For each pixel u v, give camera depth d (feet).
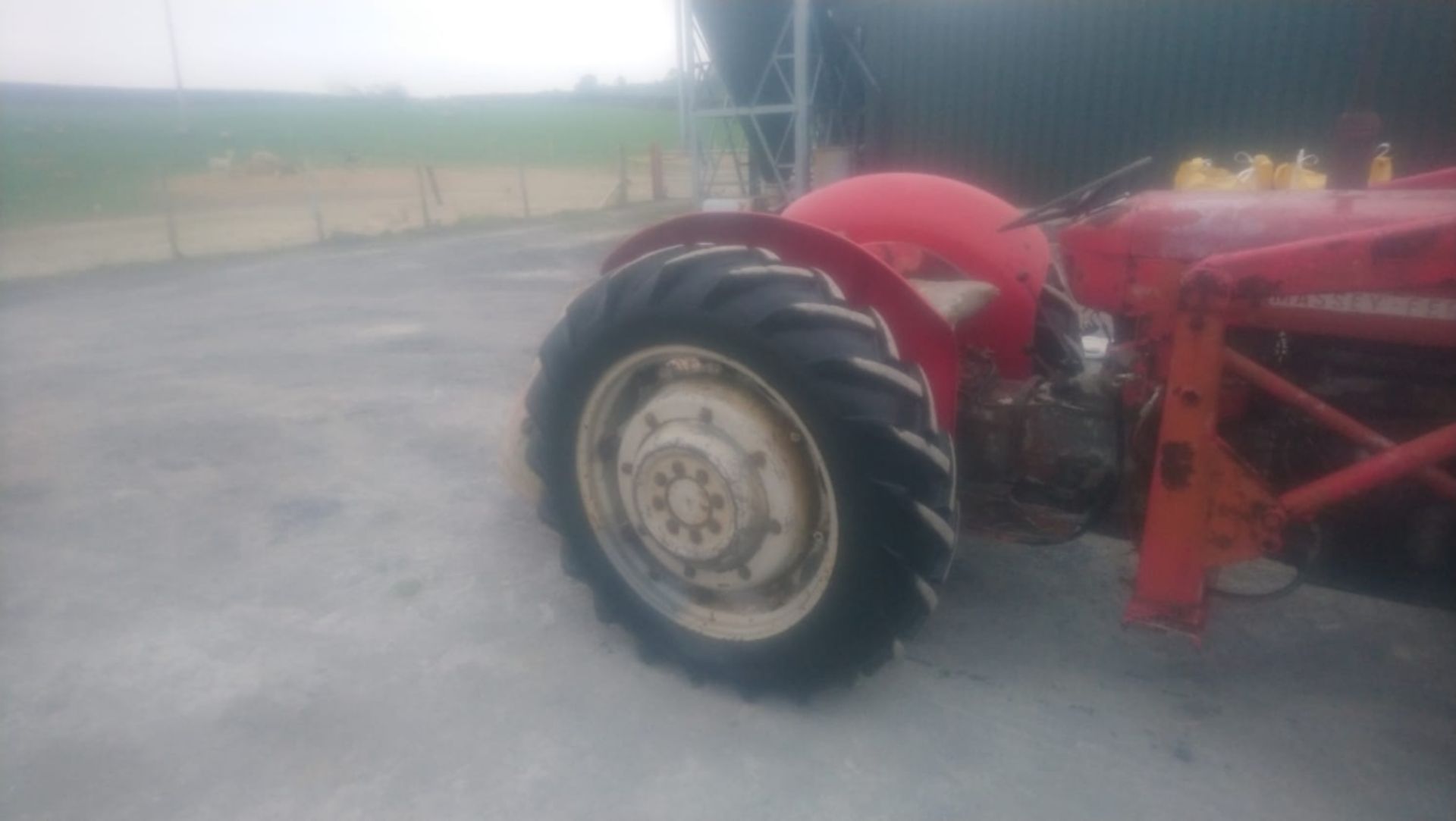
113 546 10.76
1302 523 7.09
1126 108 33.22
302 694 7.89
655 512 7.78
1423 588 7.00
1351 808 6.50
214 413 15.60
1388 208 6.86
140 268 34.35
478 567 10.07
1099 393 8.04
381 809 6.61
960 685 7.91
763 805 6.59
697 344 7.08
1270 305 6.93
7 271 33.63
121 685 8.06
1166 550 7.09
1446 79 28.37
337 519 11.36
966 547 10.26
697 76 44.88
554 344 7.91
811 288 7.07
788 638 7.35
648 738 7.29
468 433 14.34
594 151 116.16
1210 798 6.61
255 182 81.51
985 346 9.72
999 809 6.52
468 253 37.04
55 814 6.60
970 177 36.83
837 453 6.68
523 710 7.66
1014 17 34.40
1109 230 7.76
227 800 6.71
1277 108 30.89
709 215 7.97
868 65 38.34
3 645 8.70
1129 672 8.06
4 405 16.42
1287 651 8.32
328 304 25.86
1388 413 6.88
